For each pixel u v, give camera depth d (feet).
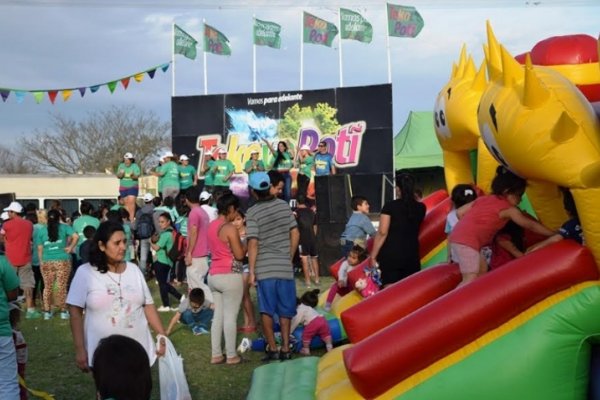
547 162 15.52
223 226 25.36
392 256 26.04
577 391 15.70
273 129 68.95
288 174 56.54
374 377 16.66
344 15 72.84
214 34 74.59
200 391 22.27
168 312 37.32
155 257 37.83
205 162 69.56
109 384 8.45
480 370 15.98
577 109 15.52
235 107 69.62
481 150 24.62
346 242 36.06
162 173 59.62
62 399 21.89
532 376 15.69
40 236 37.68
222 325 25.88
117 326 15.85
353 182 66.64
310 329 26.50
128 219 47.73
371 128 66.59
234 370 24.77
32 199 116.47
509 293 16.02
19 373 18.85
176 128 70.44
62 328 34.35
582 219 15.46
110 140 166.20
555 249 16.08
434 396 16.15
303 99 68.23
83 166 165.48
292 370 22.27
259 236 24.73
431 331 16.38
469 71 26.61
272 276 24.71
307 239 44.86
